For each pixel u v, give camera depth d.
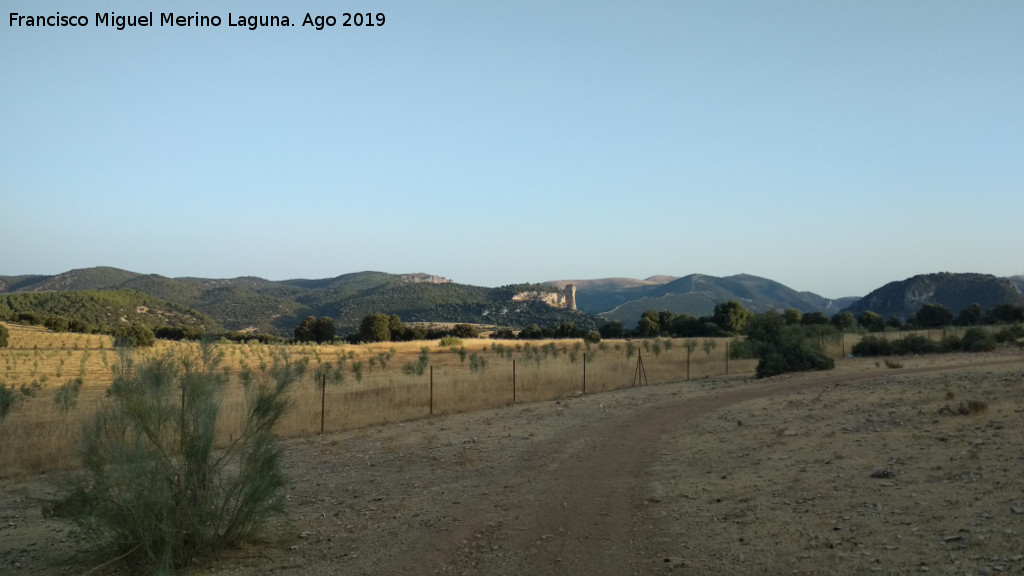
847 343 50.44
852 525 7.77
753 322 39.38
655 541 7.99
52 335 72.88
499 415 21.94
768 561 6.90
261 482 8.44
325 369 32.69
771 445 13.70
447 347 73.25
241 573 7.57
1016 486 8.39
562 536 8.46
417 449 16.23
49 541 9.29
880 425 14.64
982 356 38.31
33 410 21.88
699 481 11.09
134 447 7.62
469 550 8.14
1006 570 5.91
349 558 8.02
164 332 87.25
